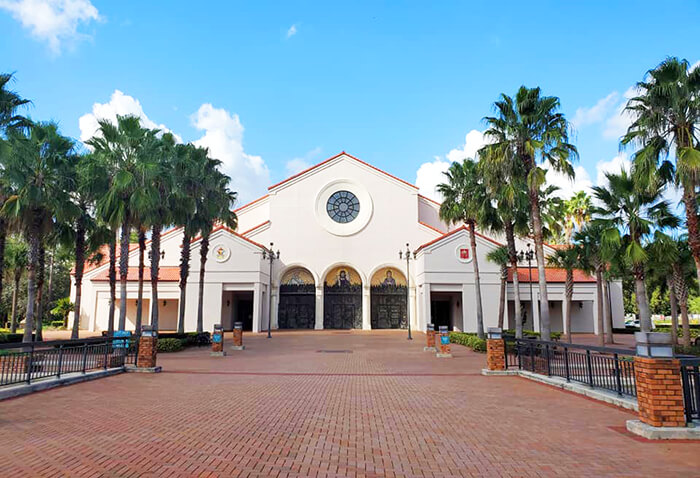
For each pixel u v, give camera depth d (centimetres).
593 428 738
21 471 531
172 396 1017
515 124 1833
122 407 894
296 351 2189
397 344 2603
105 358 1377
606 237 1917
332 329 4047
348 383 1223
